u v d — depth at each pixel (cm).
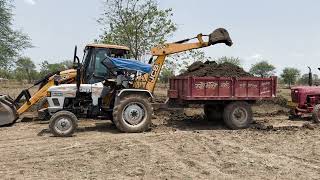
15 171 756
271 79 1311
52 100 1203
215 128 1306
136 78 1264
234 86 1279
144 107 1212
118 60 1193
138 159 849
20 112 1330
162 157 869
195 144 1011
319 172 759
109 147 965
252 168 786
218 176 729
